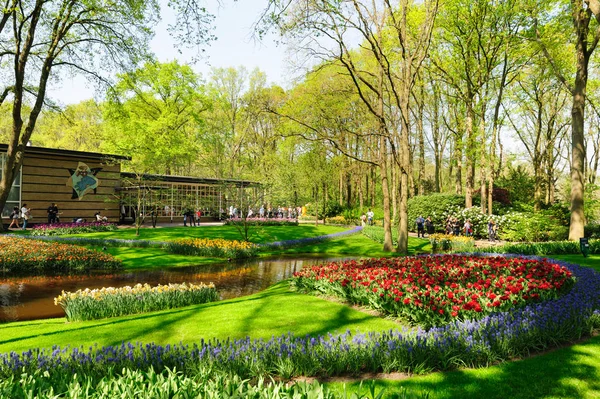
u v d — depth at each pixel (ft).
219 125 163.63
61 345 18.90
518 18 79.77
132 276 45.16
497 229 85.51
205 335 20.08
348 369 14.64
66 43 69.00
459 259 34.94
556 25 68.90
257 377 13.97
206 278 45.11
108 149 126.31
